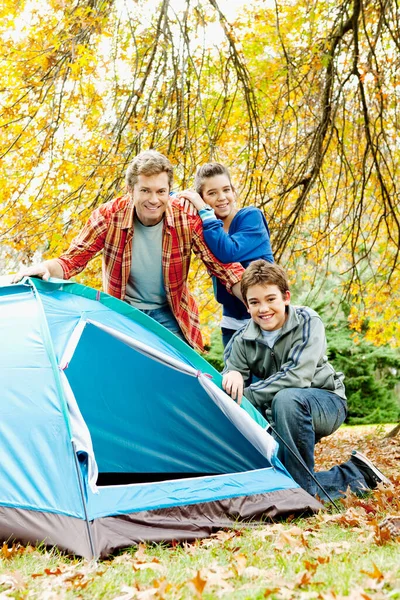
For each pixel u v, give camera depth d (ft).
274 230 32.14
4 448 10.93
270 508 12.33
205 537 11.33
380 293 37.35
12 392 11.40
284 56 29.17
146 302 15.67
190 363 13.53
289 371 14.17
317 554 9.18
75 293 13.20
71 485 10.53
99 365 14.78
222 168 16.71
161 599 7.39
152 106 26.91
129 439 15.16
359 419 63.05
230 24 26.86
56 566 9.15
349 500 13.34
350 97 33.01
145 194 14.24
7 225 24.53
